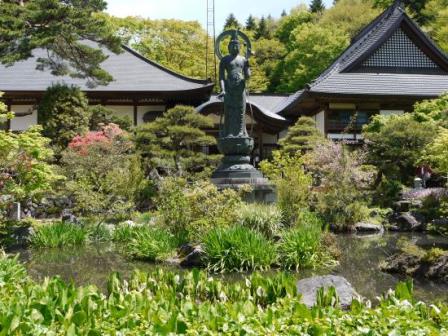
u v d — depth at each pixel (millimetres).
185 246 9789
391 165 18484
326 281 6230
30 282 5578
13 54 18688
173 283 5766
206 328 3807
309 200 15008
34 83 26859
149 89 26594
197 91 26391
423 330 3783
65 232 11625
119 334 3730
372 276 8281
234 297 5387
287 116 31453
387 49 28625
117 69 28688
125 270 8812
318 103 27297
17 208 14023
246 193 12680
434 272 7973
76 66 22047
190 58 41188
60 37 20344
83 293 4547
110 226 13000
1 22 18125
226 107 13906
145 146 18203
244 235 9070
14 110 26906
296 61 41531
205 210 10180
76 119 20781
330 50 39562
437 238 12734
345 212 14672
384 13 31812
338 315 4176
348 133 26656
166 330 3719
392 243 11930
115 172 14477
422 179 18875
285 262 9008
